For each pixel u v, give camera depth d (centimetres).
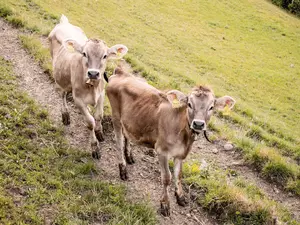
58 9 2514
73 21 2388
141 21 3038
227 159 1041
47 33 1478
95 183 792
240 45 3297
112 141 973
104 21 2695
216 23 3638
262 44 3481
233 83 2441
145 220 752
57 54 994
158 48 2592
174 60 2469
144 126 777
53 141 891
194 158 1009
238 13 4059
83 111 884
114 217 729
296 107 2388
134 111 794
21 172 762
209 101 677
